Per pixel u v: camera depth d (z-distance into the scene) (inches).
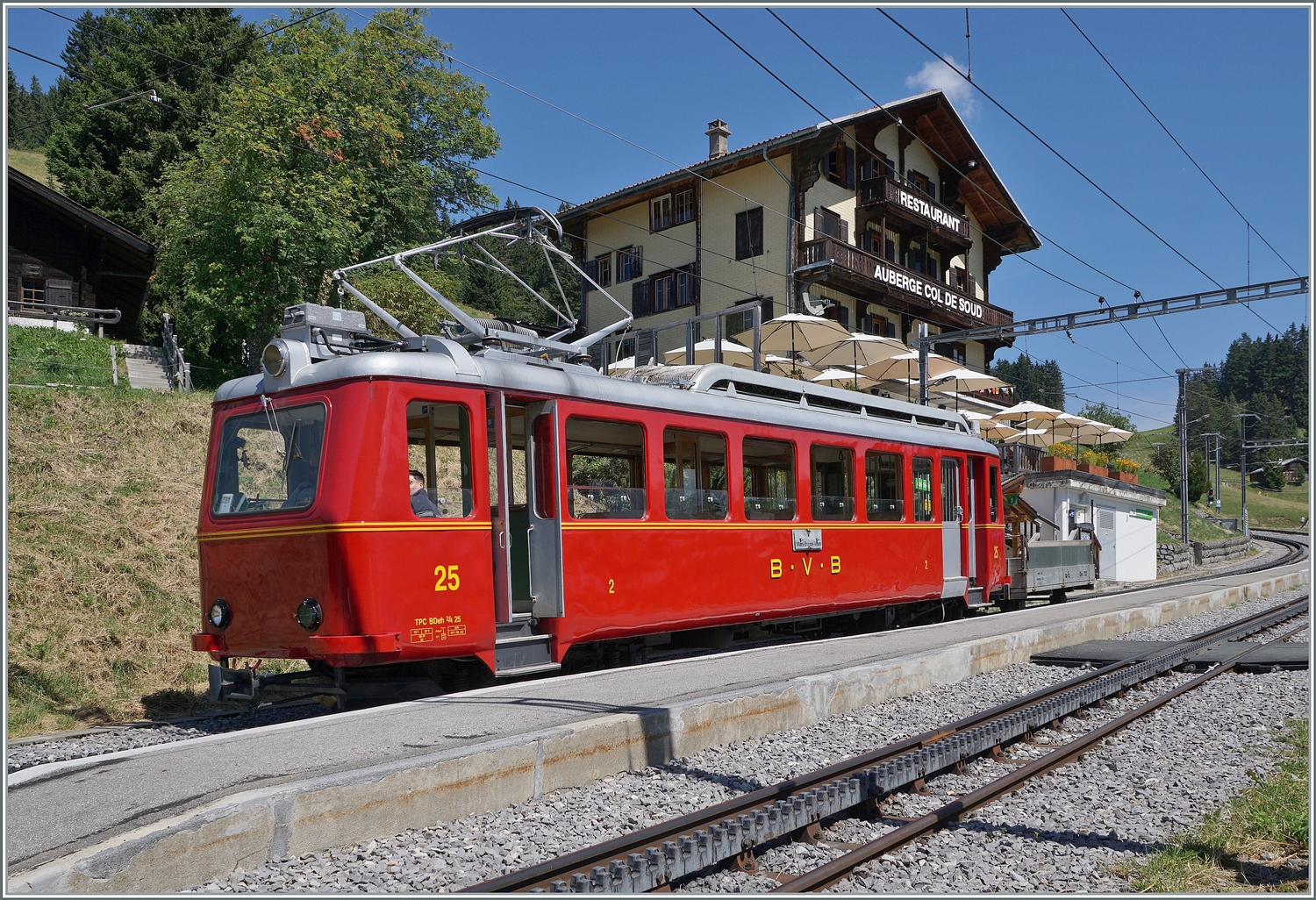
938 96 1407.5
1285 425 4552.2
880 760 272.1
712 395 468.1
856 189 1393.9
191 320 1129.4
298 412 337.4
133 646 432.8
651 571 416.5
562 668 427.8
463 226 501.4
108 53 1491.1
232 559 342.0
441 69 1202.0
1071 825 230.2
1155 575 1433.3
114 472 588.1
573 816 227.0
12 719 354.3
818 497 524.1
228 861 185.3
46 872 159.9
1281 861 205.2
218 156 974.4
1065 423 1457.9
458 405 349.7
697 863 188.4
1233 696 406.6
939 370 1106.1
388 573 316.2
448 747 244.4
